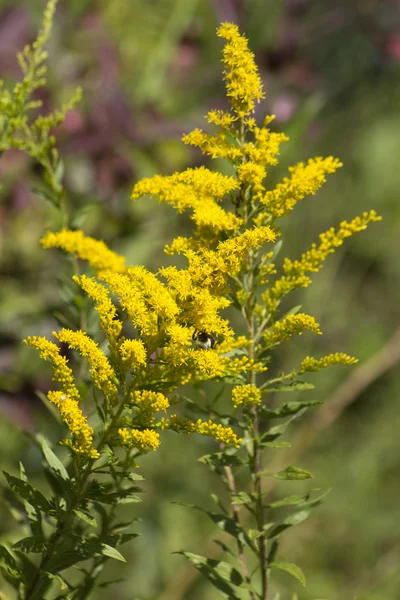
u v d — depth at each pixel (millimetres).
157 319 1654
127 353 1643
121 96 2604
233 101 1690
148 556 2619
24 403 2219
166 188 1686
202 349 1672
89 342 1650
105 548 1683
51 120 1865
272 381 1705
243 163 1689
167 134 2652
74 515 1691
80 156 2541
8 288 2525
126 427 1666
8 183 2510
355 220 1714
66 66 2678
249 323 1721
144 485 2732
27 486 1682
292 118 2496
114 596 2533
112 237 2486
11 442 2465
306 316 1687
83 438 1646
